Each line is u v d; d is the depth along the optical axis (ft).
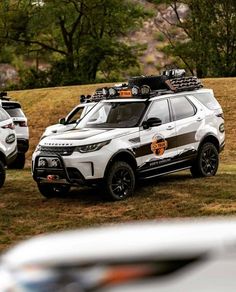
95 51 230.89
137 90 55.36
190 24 209.87
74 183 50.90
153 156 53.78
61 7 224.74
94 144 50.72
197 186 54.44
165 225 5.51
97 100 72.49
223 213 46.44
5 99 78.64
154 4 238.07
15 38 235.61
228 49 190.70
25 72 247.50
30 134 126.11
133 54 239.50
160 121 54.13
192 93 58.29
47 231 44.01
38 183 53.31
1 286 4.67
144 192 53.06
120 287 4.33
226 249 4.51
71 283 4.42
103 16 232.94
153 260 4.47
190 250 4.55
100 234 5.35
